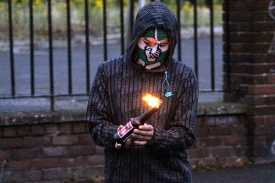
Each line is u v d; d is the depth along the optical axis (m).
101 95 6.84
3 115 11.27
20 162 11.41
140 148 6.72
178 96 6.78
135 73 6.78
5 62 20.47
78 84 16.36
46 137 11.49
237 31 12.62
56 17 27.31
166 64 6.76
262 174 12.09
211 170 12.34
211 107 12.34
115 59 6.93
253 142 12.61
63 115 11.45
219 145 12.52
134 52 6.77
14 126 11.33
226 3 12.65
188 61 20.56
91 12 28.81
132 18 11.88
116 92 6.80
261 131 12.62
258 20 12.40
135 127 6.34
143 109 6.75
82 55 22.56
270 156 12.72
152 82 6.76
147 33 6.63
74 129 11.61
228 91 12.67
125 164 6.78
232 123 12.56
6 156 11.34
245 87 12.61
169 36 6.65
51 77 11.76
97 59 21.19
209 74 18.08
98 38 26.22
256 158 12.66
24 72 18.41
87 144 11.70
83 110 11.68
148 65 6.73
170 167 6.85
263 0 12.38
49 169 11.54
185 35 27.53
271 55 12.53
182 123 6.71
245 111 12.55
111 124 6.82
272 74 12.57
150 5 6.70
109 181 6.91
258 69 12.48
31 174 11.46
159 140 6.54
